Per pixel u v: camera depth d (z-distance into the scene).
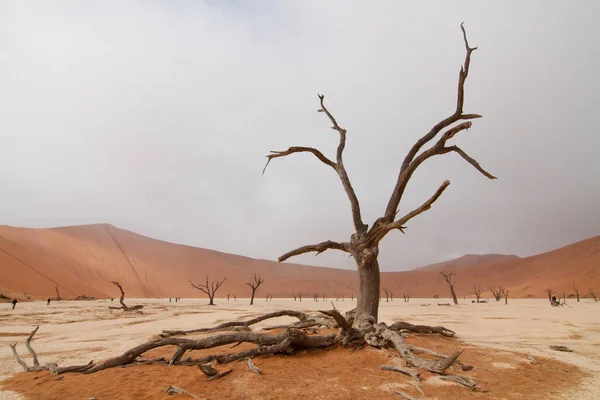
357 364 8.52
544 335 16.67
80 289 77.56
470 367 8.30
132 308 36.56
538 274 129.00
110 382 7.25
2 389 7.37
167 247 152.25
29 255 78.69
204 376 7.53
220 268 152.88
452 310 43.03
